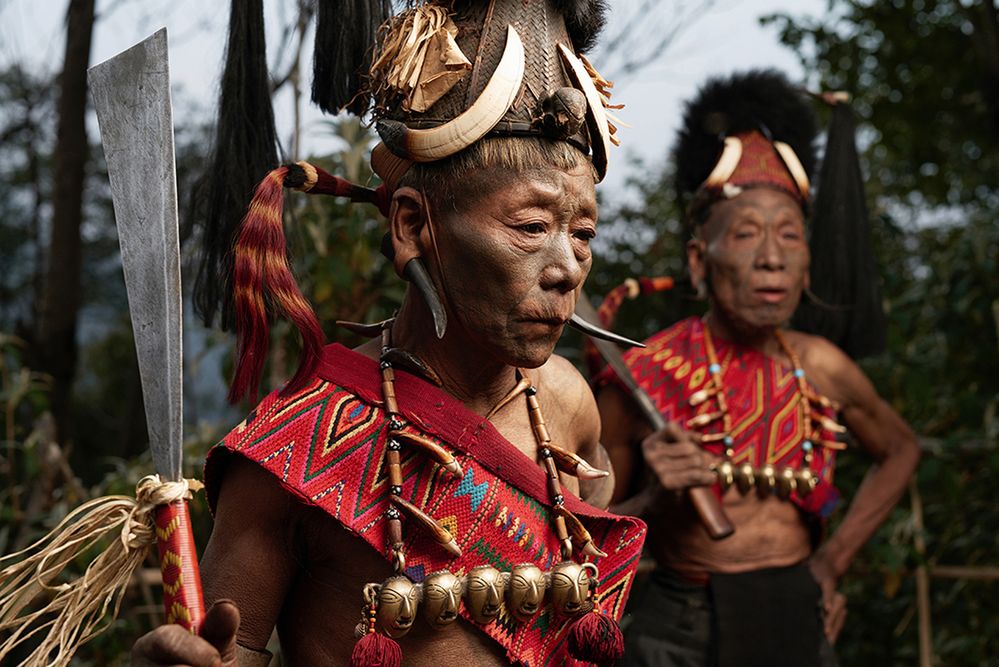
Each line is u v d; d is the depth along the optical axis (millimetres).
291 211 1731
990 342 4082
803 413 3010
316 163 2980
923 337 4223
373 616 1433
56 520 3229
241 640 1512
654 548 3014
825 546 3182
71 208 4203
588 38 1636
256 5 1688
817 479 2973
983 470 3961
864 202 3443
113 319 11945
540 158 1469
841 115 3422
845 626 4121
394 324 1644
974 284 4086
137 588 3424
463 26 1537
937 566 3973
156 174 1396
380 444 1523
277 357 3076
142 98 1408
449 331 1562
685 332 3115
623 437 3016
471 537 1513
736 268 2992
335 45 1708
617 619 1615
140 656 1271
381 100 1551
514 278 1456
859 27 6043
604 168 1538
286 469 1486
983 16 5070
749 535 2934
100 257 11500
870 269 3445
